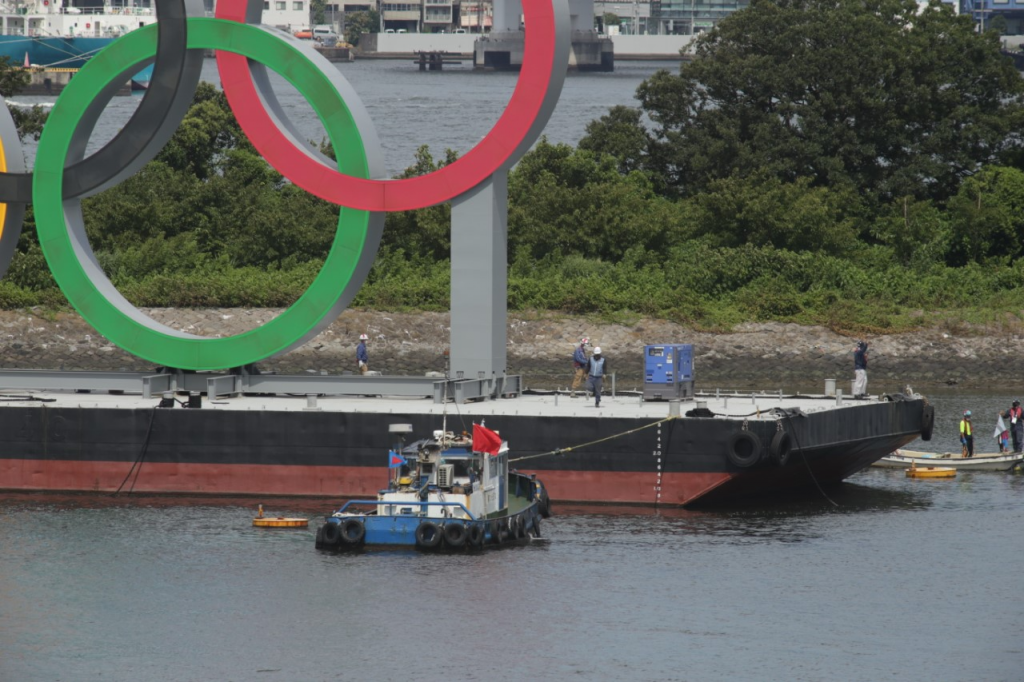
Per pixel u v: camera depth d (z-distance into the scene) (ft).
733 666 514.68
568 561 623.77
